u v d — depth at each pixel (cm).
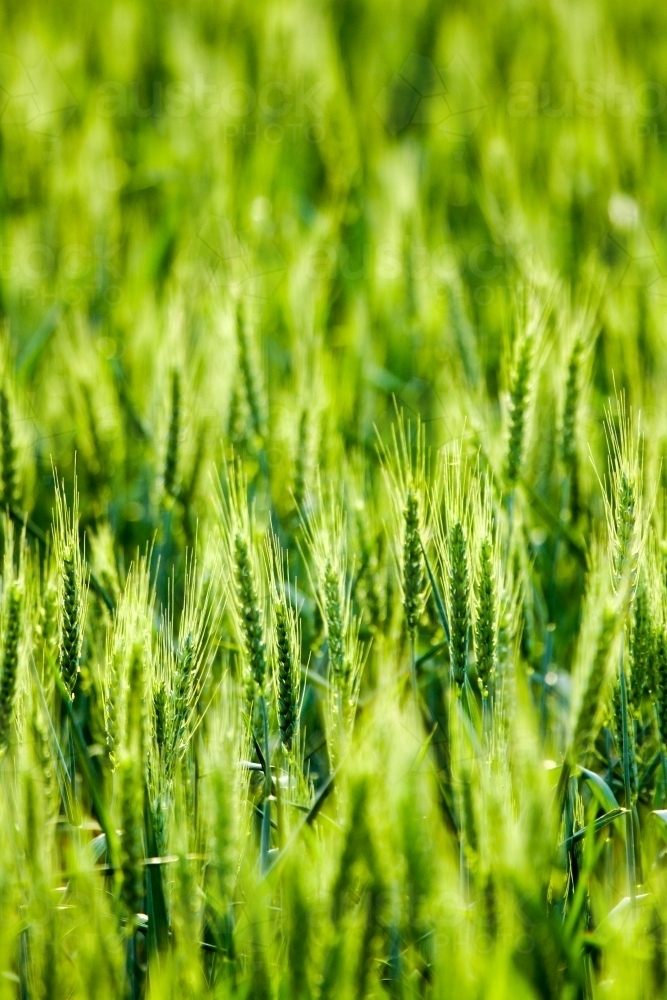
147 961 256
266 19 536
